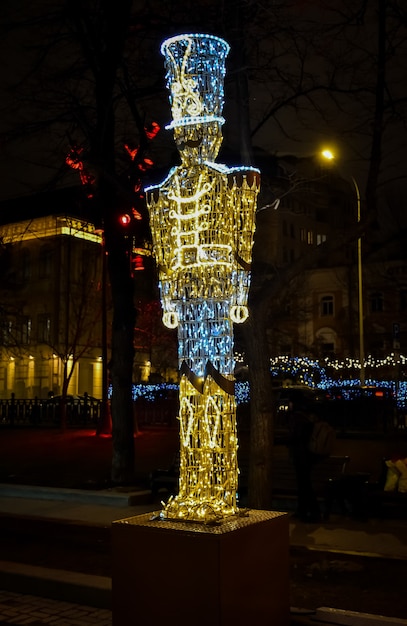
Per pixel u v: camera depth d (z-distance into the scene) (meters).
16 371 55.41
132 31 12.29
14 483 13.90
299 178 11.35
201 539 4.52
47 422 35.28
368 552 8.30
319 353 53.69
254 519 4.94
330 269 54.12
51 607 6.72
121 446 13.41
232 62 9.90
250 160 9.70
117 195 13.23
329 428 9.96
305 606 6.52
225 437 5.00
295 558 8.16
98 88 12.37
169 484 11.93
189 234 4.98
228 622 4.48
